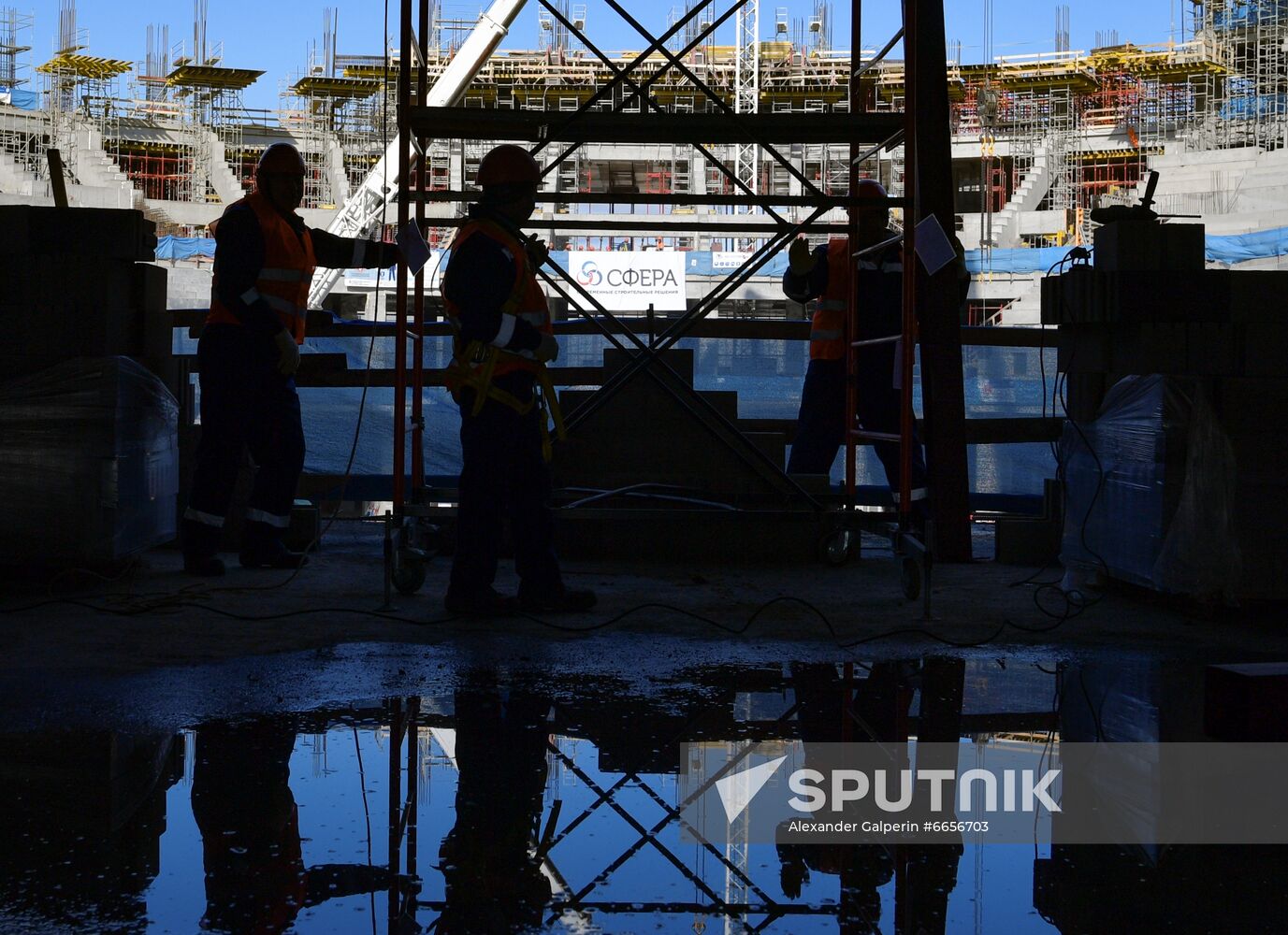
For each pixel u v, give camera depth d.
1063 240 49.34
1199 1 56.09
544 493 5.23
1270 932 2.10
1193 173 47.19
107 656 4.25
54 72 59.34
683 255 42.91
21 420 5.73
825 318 7.33
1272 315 5.52
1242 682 3.34
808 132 5.91
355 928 2.07
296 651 4.39
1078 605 5.60
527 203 5.14
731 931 2.08
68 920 2.08
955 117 58.88
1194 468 5.21
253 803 2.71
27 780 2.87
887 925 2.12
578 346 8.95
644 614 5.25
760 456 6.88
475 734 3.31
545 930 2.07
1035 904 2.21
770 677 4.06
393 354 8.85
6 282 5.78
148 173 62.12
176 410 6.71
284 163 6.38
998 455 9.03
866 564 7.12
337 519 9.33
